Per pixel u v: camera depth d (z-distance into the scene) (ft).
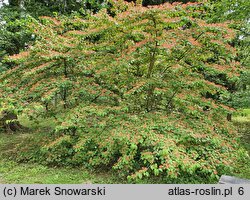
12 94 20.22
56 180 17.28
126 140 16.02
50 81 19.85
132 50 17.34
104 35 19.48
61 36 21.81
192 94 17.72
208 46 18.21
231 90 28.45
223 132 18.08
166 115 18.08
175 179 16.94
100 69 18.57
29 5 35.35
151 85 18.60
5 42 31.58
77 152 19.51
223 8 25.09
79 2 36.55
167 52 17.25
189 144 16.88
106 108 18.61
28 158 20.86
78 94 20.27
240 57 27.73
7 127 31.32
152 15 16.35
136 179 15.75
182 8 17.56
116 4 19.21
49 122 27.43
